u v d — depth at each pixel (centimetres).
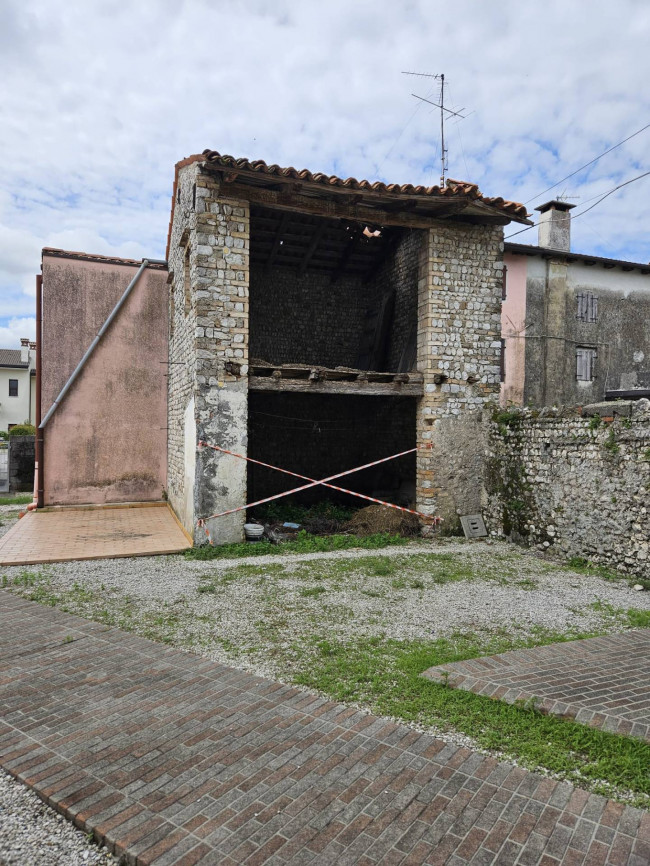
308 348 1312
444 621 510
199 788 265
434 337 925
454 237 934
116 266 1187
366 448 1333
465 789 267
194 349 816
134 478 1198
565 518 780
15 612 518
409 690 365
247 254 827
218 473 812
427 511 924
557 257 1362
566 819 248
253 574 670
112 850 231
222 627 486
